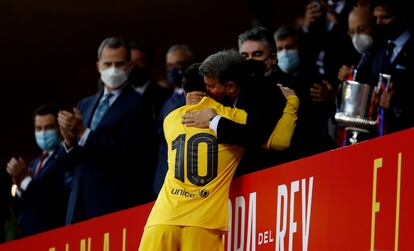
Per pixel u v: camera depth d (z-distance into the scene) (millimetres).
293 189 18891
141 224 21734
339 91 23969
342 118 20953
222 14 41594
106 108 24688
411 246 16875
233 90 19109
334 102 23578
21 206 27750
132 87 24672
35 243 24984
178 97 23578
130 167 23969
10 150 42156
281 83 21000
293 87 20938
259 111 18672
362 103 20906
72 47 42531
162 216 18734
